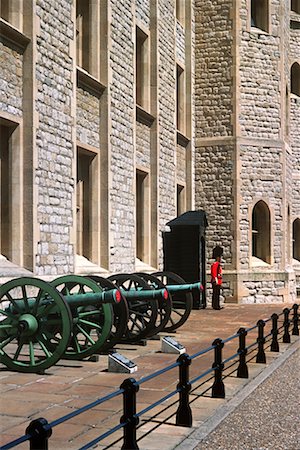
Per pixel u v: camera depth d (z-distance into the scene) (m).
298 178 25.69
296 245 25.81
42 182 10.76
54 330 7.54
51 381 6.75
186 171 19.52
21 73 10.49
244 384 7.11
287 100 22.06
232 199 19.34
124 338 9.51
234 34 19.59
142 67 16.55
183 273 15.59
